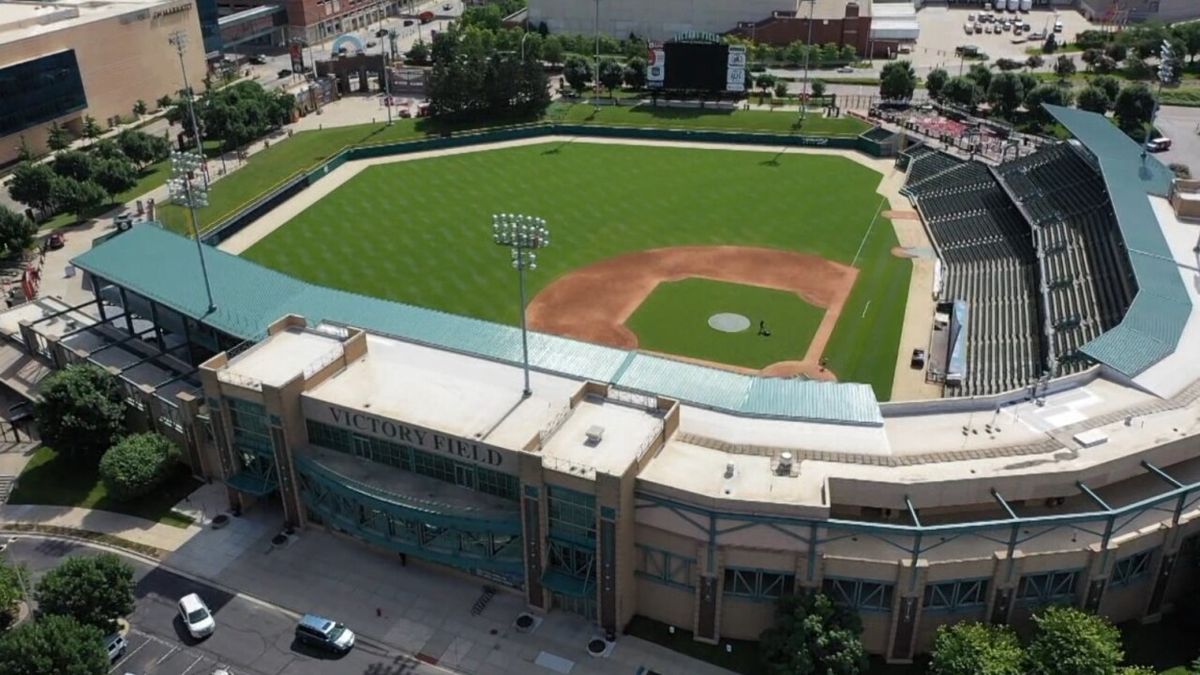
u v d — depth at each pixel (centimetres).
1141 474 6362
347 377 7294
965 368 9038
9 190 12850
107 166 13325
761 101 17050
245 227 12719
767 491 5928
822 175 14325
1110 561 5888
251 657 6241
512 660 6169
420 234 12394
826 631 5750
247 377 7112
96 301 9512
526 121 16525
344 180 14388
